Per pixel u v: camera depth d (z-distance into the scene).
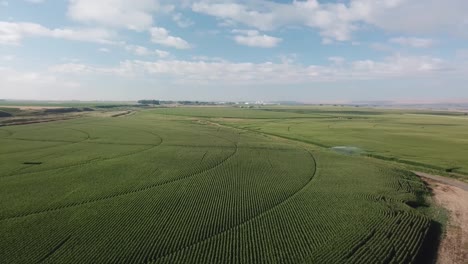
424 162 56.41
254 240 26.34
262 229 28.41
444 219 32.94
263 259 23.45
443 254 25.94
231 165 51.69
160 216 30.81
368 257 23.98
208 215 31.27
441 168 52.62
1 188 38.38
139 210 32.22
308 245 25.64
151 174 45.47
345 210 32.97
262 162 54.38
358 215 31.69
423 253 25.78
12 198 35.09
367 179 44.78
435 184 45.00
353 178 45.28
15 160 52.47
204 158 56.44
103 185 40.16
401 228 28.98
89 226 28.38
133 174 45.34
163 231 27.64
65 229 27.72
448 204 37.22
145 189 38.88
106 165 50.16
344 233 27.73
